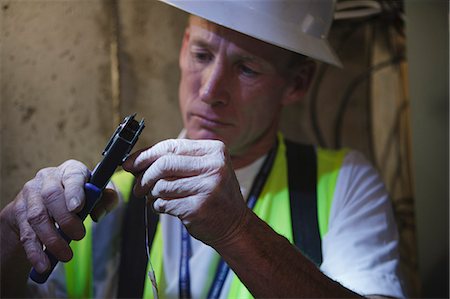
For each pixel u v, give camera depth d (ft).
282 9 3.45
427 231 5.03
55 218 2.36
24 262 2.76
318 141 5.26
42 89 3.60
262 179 3.68
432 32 4.81
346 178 3.65
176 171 2.27
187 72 3.51
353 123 5.34
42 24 3.56
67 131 3.78
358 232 3.41
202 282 3.38
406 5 4.86
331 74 5.27
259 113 3.54
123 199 3.57
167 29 4.50
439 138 4.91
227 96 3.43
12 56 3.38
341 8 5.03
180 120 4.58
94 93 3.98
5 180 3.39
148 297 3.31
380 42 5.29
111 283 3.44
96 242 3.44
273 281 2.45
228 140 3.51
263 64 3.44
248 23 3.30
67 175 2.41
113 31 4.12
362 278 3.17
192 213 2.23
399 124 5.24
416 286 5.09
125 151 2.30
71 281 3.32
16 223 2.62
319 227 3.44
